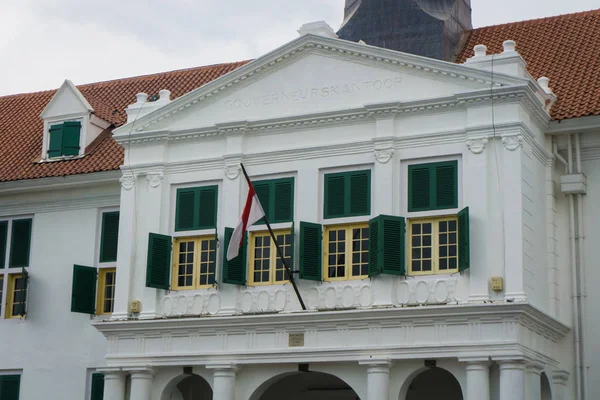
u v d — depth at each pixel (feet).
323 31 89.40
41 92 125.39
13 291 106.93
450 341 79.15
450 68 83.76
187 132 92.79
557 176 88.58
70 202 105.81
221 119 92.38
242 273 87.86
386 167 84.69
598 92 88.48
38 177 104.99
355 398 94.38
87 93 120.47
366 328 82.28
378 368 80.74
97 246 103.50
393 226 82.53
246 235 88.99
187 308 89.61
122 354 90.84
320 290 84.99
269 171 89.71
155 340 90.27
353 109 86.43
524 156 81.82
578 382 84.07
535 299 81.20
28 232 107.14
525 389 78.28
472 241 80.43
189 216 91.91
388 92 86.38
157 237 90.99
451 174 82.84
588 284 85.71
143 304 91.35
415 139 84.43
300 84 89.76
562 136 88.07
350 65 88.22
